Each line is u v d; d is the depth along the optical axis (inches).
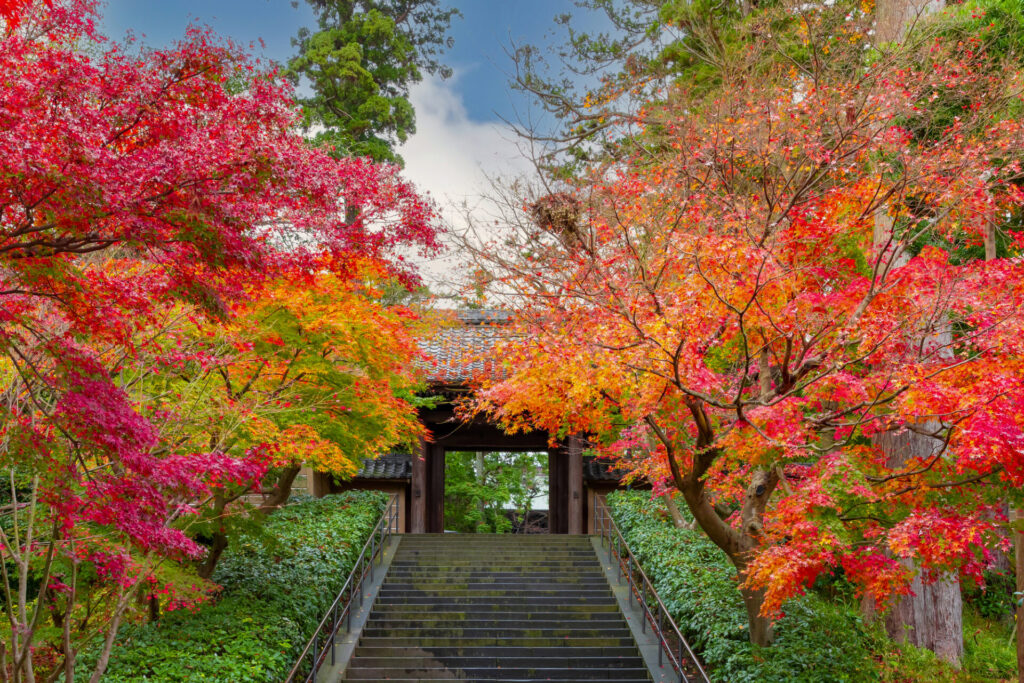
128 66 189.3
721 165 387.2
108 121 189.6
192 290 210.4
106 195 170.1
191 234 186.2
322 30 977.5
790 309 305.7
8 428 206.2
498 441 787.4
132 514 204.2
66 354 201.2
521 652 472.1
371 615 529.0
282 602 458.3
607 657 465.1
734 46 535.8
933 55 390.3
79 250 190.1
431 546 687.7
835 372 306.3
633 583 557.9
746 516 373.7
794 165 397.4
